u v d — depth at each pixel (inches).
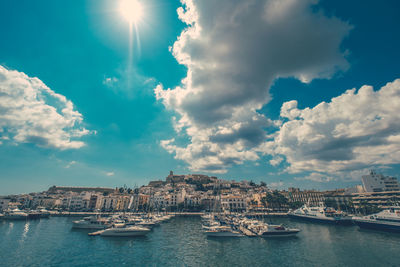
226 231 2571.4
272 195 7012.8
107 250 1931.6
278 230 2532.0
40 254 1780.3
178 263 1598.2
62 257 1712.6
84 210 6771.7
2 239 2330.2
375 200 5565.9
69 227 3326.8
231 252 1882.4
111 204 6968.5
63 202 7559.1
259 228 2822.3
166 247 2060.8
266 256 1758.1
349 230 2935.5
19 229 3073.3
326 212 3710.6
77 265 1536.7
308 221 4013.3
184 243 2234.3
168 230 3159.5
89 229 3046.3
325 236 2541.8
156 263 1594.5
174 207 7101.4
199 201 7495.1
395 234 2522.1
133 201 7145.7
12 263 1551.4
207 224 3417.8
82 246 2065.7
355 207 5403.5
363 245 2063.2
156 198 7514.8
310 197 7062.0
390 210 2598.4
